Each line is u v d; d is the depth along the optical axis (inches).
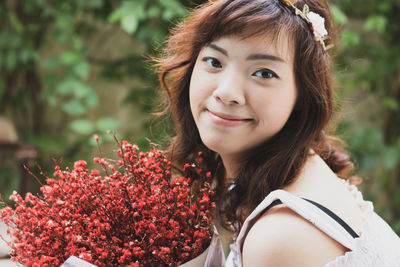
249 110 28.3
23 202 28.6
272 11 27.9
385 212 83.0
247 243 26.9
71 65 73.6
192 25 30.3
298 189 28.8
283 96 28.4
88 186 28.6
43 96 75.6
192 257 28.4
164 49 35.8
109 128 75.0
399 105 90.3
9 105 87.5
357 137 74.8
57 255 27.6
